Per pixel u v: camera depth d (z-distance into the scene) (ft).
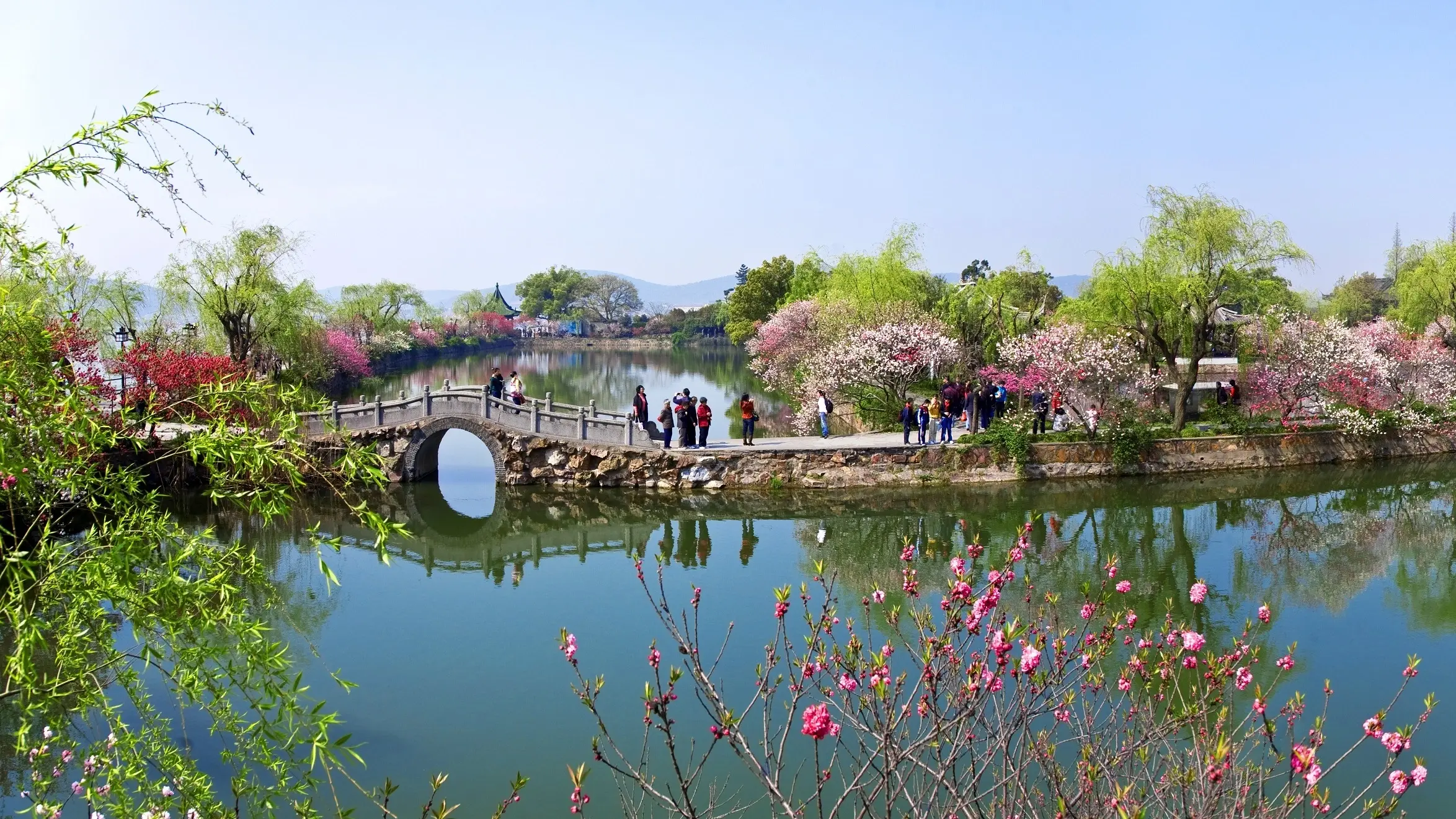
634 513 79.36
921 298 138.62
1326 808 19.08
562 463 86.17
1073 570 61.93
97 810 22.68
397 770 36.22
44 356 18.08
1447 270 113.91
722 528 74.79
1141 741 22.24
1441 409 102.27
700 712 40.24
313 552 68.08
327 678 45.09
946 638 20.06
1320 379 96.68
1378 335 111.04
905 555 22.93
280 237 116.57
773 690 21.40
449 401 86.43
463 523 77.05
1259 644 46.70
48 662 36.17
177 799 21.97
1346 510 79.30
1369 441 97.50
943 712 23.45
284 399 20.49
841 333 125.08
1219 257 89.92
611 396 177.17
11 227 17.33
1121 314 92.73
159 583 18.85
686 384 203.51
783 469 85.51
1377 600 55.52
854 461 85.71
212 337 114.73
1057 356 89.35
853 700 29.22
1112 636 23.80
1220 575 61.11
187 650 19.54
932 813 23.67
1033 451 87.86
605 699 42.50
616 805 32.94
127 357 69.92
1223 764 20.15
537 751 37.73
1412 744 36.27
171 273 111.65
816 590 57.62
